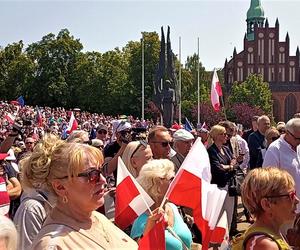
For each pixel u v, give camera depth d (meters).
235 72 96.94
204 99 78.38
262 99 83.75
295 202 3.42
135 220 4.27
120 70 79.38
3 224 2.47
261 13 110.00
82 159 3.06
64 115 51.06
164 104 39.91
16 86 86.81
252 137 10.63
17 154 9.76
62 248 2.88
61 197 3.11
